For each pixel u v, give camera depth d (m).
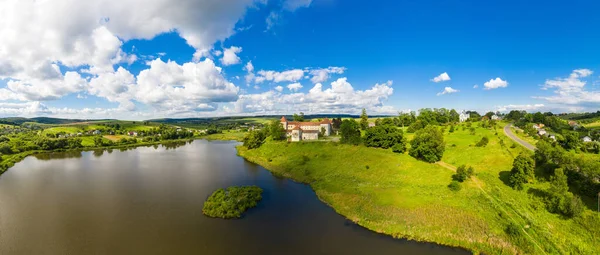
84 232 47.03
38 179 83.56
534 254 38.50
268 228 48.81
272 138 135.88
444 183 63.00
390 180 68.31
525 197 52.91
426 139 83.00
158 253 40.53
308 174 82.69
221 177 84.62
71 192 69.00
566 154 59.44
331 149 104.62
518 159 57.78
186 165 105.31
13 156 130.50
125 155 137.88
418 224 47.75
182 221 51.22
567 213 45.25
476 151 86.69
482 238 43.19
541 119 165.38
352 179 72.31
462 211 49.88
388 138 99.62
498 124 158.12
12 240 44.50
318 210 57.22
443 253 41.22
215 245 42.97
